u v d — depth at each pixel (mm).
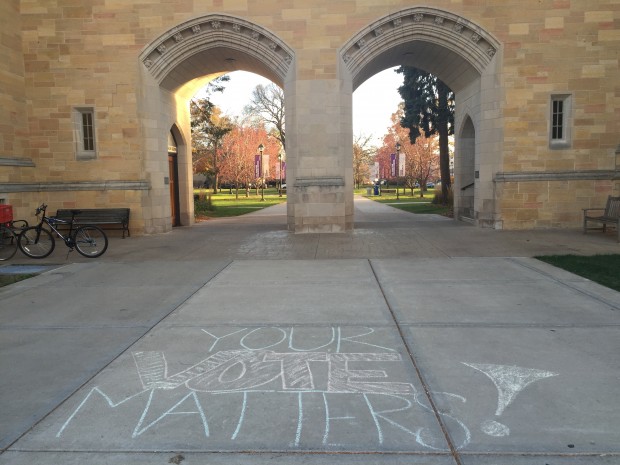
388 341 5066
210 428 3381
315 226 14102
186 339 5258
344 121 14109
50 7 14125
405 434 3262
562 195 14211
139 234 14445
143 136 14398
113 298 7113
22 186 13695
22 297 7238
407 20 13977
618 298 6559
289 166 14430
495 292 7023
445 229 14617
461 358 4566
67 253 11227
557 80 14031
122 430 3375
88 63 14250
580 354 4613
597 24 13844
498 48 13961
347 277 8227
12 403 3824
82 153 14531
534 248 10883
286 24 13852
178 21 14070
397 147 42375
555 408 3578
